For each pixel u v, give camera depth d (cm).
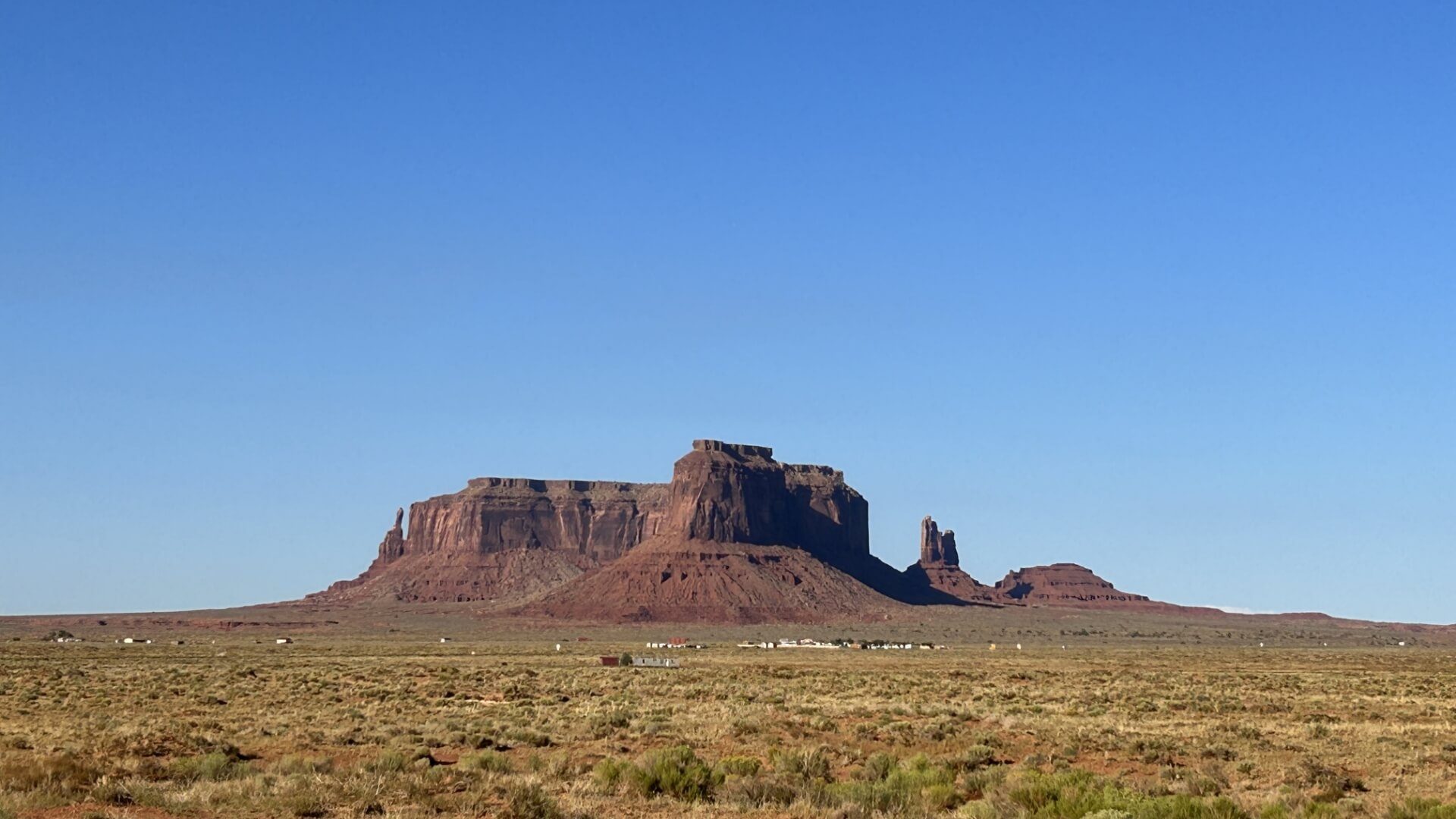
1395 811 3306
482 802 3288
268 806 3148
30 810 3080
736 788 3544
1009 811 3281
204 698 7769
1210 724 6156
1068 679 10806
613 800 3500
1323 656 19038
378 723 6038
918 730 5656
